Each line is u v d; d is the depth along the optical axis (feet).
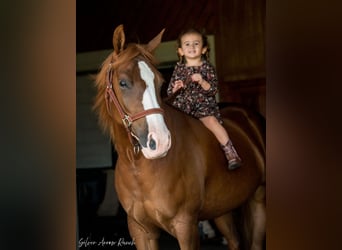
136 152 11.39
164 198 11.53
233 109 15.12
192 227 12.03
